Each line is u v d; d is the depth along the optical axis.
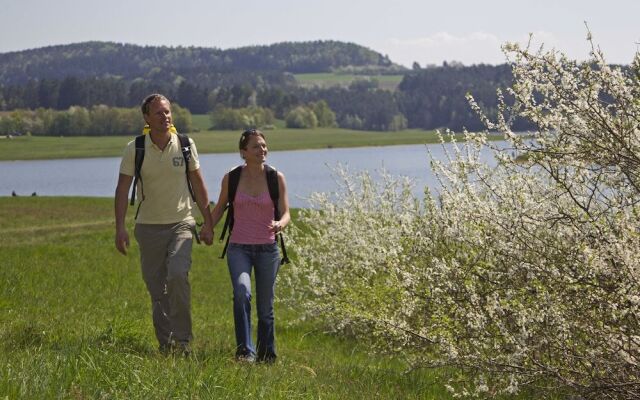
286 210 8.12
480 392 7.19
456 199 7.80
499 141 7.03
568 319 6.67
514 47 6.47
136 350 7.61
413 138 177.88
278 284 13.48
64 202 41.97
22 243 23.48
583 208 6.62
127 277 16.05
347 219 11.84
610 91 6.32
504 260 7.38
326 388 6.83
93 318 10.32
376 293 9.67
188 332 7.89
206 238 8.06
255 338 10.66
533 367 6.71
